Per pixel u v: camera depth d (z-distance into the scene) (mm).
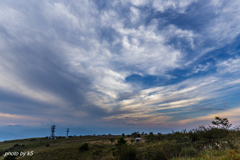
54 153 35219
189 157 6469
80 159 27891
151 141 14469
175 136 11383
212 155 5930
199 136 10023
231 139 8031
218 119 11219
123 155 9414
